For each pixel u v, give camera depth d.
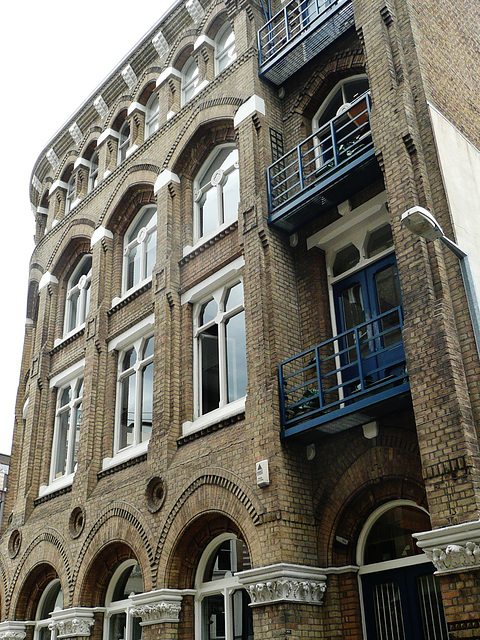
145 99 20.06
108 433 16.53
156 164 17.62
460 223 10.38
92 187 22.06
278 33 15.14
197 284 15.20
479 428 9.02
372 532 11.24
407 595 10.36
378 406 10.36
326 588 10.86
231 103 15.39
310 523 11.27
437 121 11.24
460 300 9.75
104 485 15.50
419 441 9.27
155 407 14.63
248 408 12.15
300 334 12.98
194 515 12.52
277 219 13.23
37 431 19.27
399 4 12.35
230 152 16.23
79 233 20.34
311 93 14.80
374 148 11.46
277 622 10.27
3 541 18.58
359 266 12.75
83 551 15.10
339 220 13.00
